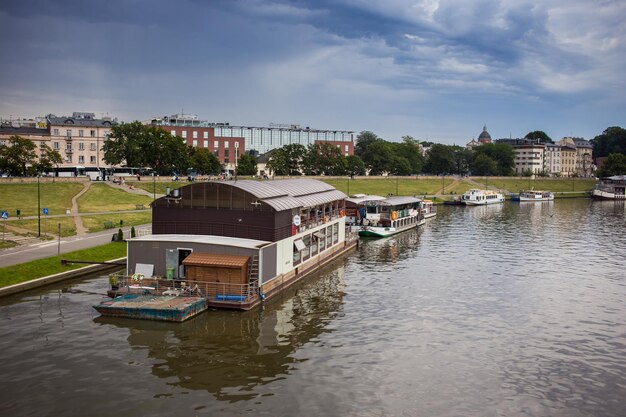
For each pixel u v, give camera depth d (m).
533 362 48.75
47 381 42.50
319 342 52.22
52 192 137.00
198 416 37.69
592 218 166.25
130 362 46.38
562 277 81.31
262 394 41.12
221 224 69.75
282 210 69.69
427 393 42.19
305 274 80.06
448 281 78.06
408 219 138.88
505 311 63.75
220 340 52.00
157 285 63.06
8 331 52.97
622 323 59.91
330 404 39.91
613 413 39.84
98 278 73.25
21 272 69.69
